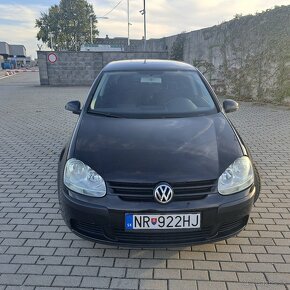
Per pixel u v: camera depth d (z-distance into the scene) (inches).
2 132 301.4
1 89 717.3
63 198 112.3
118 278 105.5
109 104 150.2
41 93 633.0
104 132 125.6
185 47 712.4
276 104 428.5
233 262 112.9
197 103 151.6
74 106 166.4
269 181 181.0
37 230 133.6
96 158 111.6
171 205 102.0
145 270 109.1
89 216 105.4
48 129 312.7
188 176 104.4
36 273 107.9
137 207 101.7
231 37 511.2
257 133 285.7
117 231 105.3
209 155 112.7
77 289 100.9
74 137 126.0
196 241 105.6
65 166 116.1
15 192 169.5
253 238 126.7
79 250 119.9
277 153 229.5
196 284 102.8
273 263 112.5
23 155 229.8
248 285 102.3
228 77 524.1
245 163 115.0
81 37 2330.2
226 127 132.2
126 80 163.2
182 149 114.3
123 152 113.0
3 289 100.9
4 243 124.4
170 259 114.3
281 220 140.3
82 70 792.3
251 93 472.7
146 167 106.5
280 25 411.8
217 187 105.7
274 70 426.6
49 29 2288.4
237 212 107.1
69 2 2274.9
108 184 105.0
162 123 132.3
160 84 160.9
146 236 104.3
